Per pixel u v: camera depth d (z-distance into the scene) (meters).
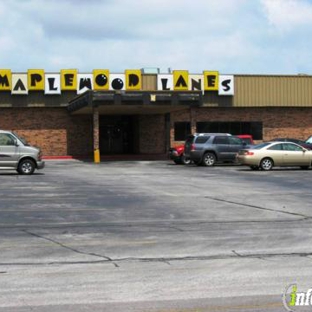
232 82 45.66
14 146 26.56
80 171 29.95
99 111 43.50
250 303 6.40
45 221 12.66
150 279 7.55
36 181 23.30
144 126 46.75
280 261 8.66
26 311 6.11
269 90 46.69
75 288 7.09
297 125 47.69
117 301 6.49
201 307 6.25
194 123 41.41
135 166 34.66
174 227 11.88
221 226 12.01
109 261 8.69
